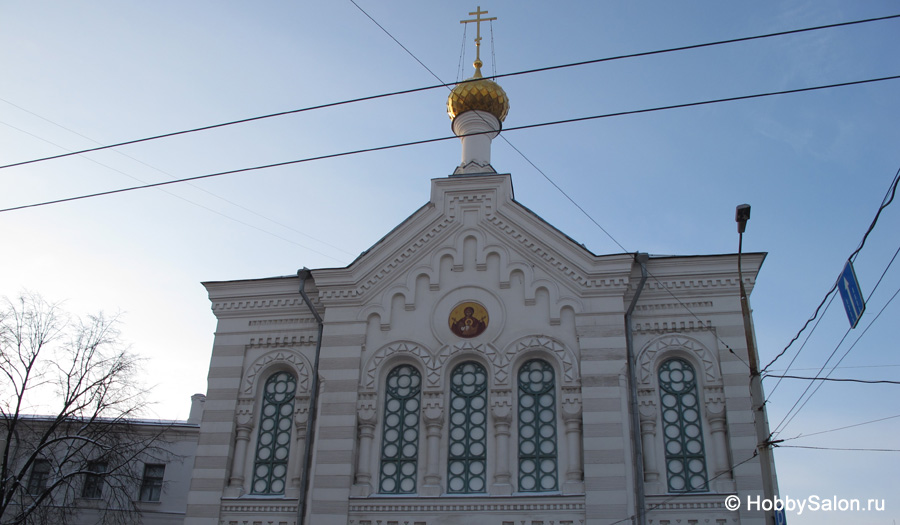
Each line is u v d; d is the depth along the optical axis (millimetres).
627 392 20766
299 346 23328
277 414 22844
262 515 21219
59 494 29500
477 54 28438
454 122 27469
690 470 20219
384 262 23203
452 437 21172
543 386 21359
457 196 23688
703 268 22109
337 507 20375
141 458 31266
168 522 30375
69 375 25719
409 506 20234
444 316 22344
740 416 20312
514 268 22516
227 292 24328
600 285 21812
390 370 22344
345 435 21188
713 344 21344
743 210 15609
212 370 23391
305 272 23688
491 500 19906
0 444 29453
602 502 19250
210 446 22312
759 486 19438
